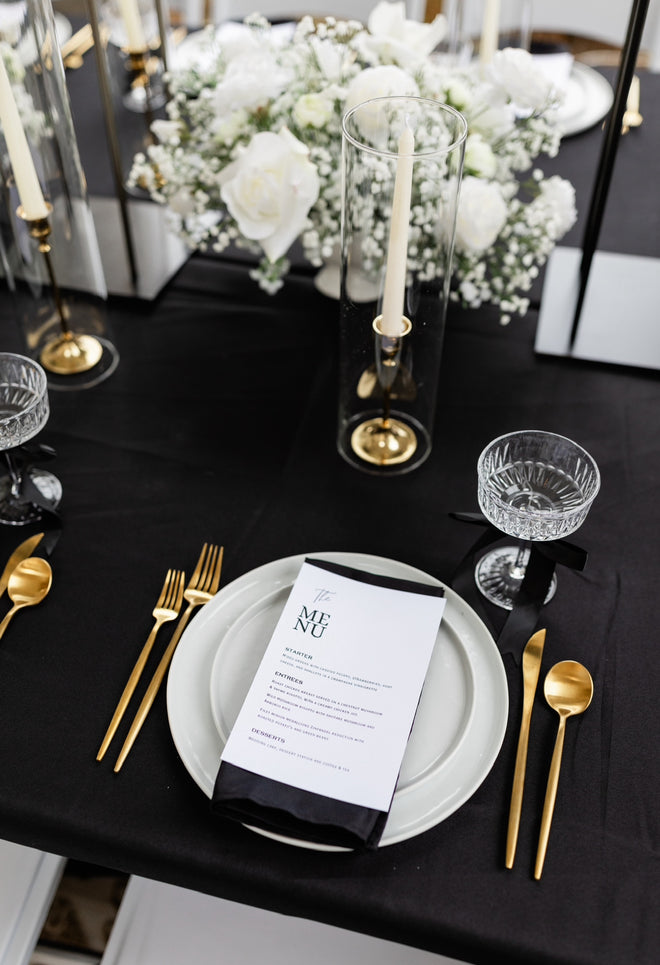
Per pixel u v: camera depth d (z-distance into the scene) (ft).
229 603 2.71
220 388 3.67
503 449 2.84
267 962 2.84
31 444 3.05
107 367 3.75
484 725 2.45
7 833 2.38
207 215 4.16
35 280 3.55
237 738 2.34
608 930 2.15
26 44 3.07
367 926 2.20
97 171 4.74
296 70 3.51
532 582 2.77
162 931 2.90
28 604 2.83
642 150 4.79
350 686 2.47
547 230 3.49
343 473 3.30
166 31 4.40
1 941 2.83
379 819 2.20
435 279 2.95
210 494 3.22
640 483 3.26
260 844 2.28
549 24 6.78
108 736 2.50
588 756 2.48
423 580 2.77
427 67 3.50
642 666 2.69
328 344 3.88
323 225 3.62
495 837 2.31
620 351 3.75
